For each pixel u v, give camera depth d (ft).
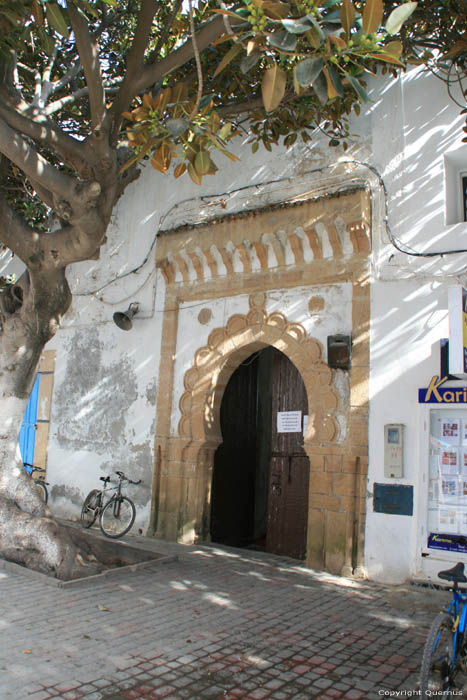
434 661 11.34
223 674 13.29
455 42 20.86
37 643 14.28
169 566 23.43
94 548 22.58
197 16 25.50
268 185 28.58
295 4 11.45
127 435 32.45
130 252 34.42
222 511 31.50
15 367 23.17
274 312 27.43
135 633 15.48
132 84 18.86
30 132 18.81
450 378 21.74
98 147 18.86
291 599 19.74
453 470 21.68
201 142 14.34
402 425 22.77
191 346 30.40
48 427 36.94
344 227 25.29
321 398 25.16
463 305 18.57
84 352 35.76
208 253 29.27
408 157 24.53
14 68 22.22
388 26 10.70
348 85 22.62
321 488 24.56
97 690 12.09
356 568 23.08
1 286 43.06
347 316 25.14
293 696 12.38
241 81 25.39
